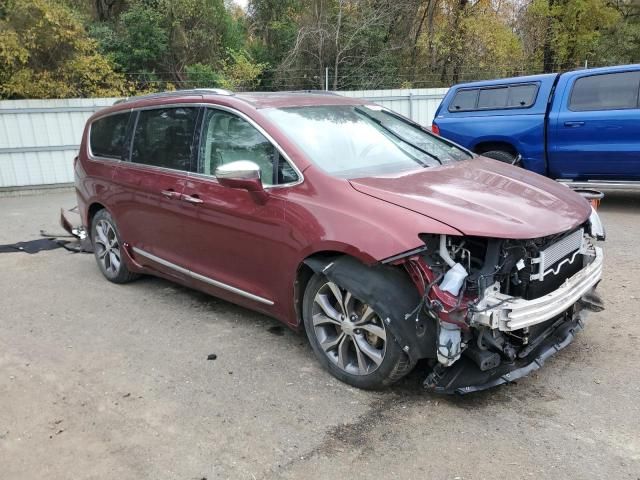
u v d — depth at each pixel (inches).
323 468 109.1
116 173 205.3
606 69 308.2
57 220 370.3
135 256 207.6
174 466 111.6
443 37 993.5
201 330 176.4
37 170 517.3
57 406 135.2
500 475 105.0
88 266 253.4
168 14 862.5
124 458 114.7
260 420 125.9
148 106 197.0
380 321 128.9
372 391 136.0
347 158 152.9
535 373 141.6
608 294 190.7
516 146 335.3
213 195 163.0
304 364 151.2
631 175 301.9
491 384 124.1
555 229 123.9
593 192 173.8
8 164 505.4
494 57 992.9
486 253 120.9
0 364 158.4
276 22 999.6
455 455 111.3
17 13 624.1
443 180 145.2
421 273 120.2
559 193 148.7
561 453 110.4
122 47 832.3
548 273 128.3
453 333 117.8
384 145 166.1
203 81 840.3
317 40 874.1
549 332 138.6
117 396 138.7
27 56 622.2
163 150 187.0
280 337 168.9
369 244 123.8
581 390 132.6
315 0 911.0
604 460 107.9
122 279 222.5
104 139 219.3
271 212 146.0
